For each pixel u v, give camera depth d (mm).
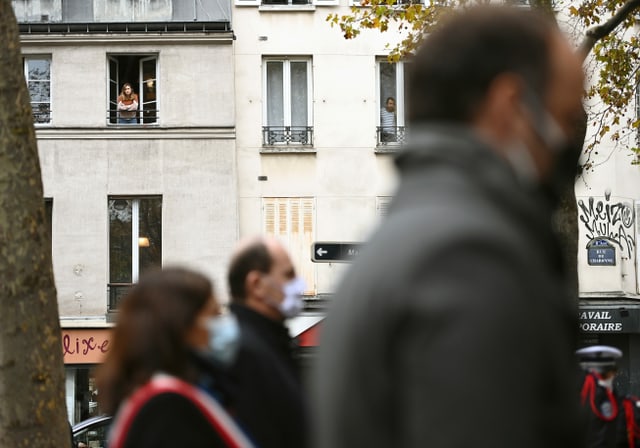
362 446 1765
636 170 30641
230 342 4531
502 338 1669
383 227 1896
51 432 11062
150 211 30797
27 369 11016
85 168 30641
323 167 30969
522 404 1652
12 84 11320
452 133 1958
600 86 21656
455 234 1764
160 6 31016
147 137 30719
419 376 1678
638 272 30672
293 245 30828
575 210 14703
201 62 30844
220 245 30531
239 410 4645
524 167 1965
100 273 30422
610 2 20281
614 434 9719
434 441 1628
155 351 4066
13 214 11188
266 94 31109
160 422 3871
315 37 31109
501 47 1940
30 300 11141
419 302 1721
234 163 30672
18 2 30984
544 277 1828
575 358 1966
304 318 30031
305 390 5078
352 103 31078
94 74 30797
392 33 31125
